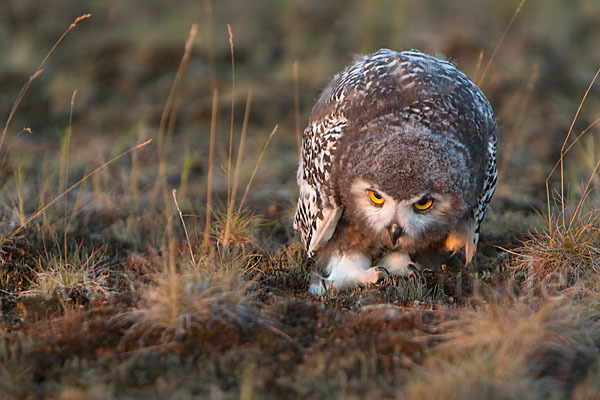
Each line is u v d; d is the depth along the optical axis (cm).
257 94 1836
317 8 2300
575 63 2116
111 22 2244
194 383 698
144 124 1741
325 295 976
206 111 1781
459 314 841
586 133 1720
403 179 894
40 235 1098
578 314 798
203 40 2069
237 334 784
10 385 684
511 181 1465
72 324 800
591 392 660
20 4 2289
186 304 811
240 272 982
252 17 2264
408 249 1005
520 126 1739
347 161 930
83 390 680
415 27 2150
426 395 648
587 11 2434
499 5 2339
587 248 990
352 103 962
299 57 2047
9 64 1981
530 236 1100
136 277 990
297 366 730
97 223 1224
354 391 684
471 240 1009
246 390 660
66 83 1900
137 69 1981
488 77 1916
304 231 1066
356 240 1024
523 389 670
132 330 784
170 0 2350
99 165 1505
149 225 1204
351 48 2083
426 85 956
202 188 1415
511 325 768
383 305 893
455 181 909
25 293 938
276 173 1520
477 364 699
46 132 1748
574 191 1282
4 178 1409
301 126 1747
